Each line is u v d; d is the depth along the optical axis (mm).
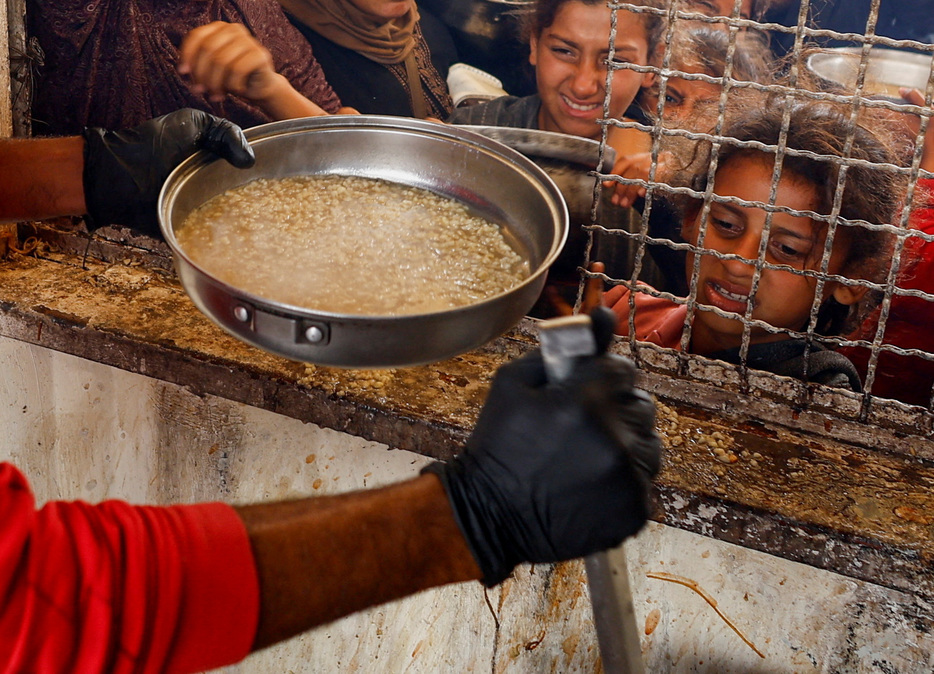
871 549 994
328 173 1046
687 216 1161
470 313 717
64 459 1486
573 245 1237
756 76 1053
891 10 974
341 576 599
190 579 548
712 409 1221
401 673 1410
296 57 1253
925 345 1155
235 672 1510
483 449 634
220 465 1373
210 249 863
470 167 1009
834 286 1128
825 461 1134
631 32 1083
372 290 831
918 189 1055
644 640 1233
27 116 1391
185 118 984
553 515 611
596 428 589
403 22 1183
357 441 1267
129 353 1260
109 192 1014
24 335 1325
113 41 1312
